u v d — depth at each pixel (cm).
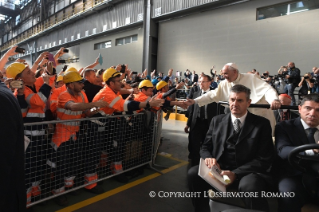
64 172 236
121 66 427
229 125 204
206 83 372
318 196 153
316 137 175
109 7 1652
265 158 187
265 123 194
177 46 1318
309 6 838
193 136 362
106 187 278
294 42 875
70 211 221
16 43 3300
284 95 315
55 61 280
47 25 2483
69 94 238
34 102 211
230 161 197
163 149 466
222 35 1110
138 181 299
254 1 988
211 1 1102
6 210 93
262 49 970
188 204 241
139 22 1448
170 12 1293
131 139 309
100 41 1812
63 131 231
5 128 88
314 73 661
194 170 201
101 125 263
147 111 325
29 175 213
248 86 278
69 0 2089
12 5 3484
